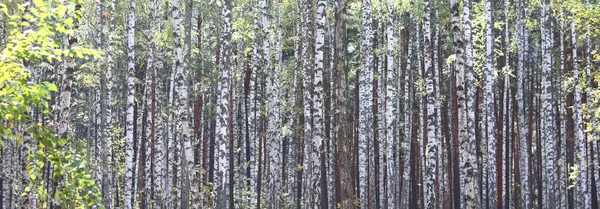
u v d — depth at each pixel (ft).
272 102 97.30
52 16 29.68
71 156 33.19
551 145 101.91
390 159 92.53
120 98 136.26
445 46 119.55
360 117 94.12
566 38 112.37
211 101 149.79
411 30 121.80
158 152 100.78
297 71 115.96
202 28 119.55
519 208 143.23
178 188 115.44
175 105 120.98
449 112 142.51
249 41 113.80
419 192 151.64
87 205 33.19
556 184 128.98
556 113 141.49
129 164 88.69
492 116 95.35
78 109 139.23
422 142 123.13
